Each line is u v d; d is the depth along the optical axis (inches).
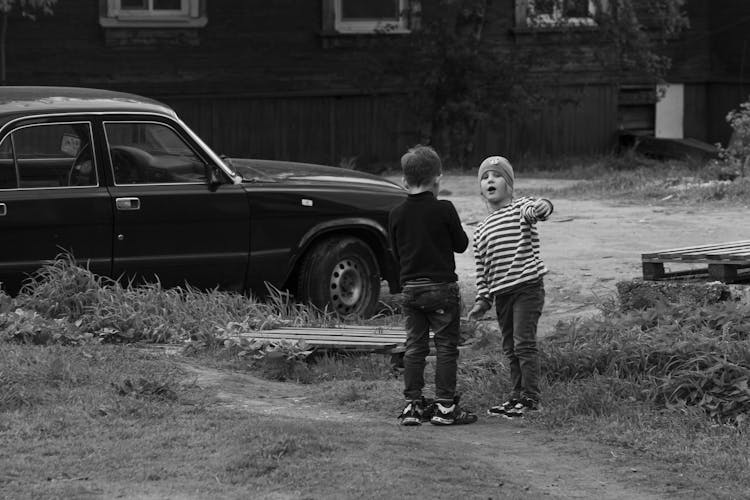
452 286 364.5
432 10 1360.7
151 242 517.3
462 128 1304.1
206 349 462.3
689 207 893.8
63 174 503.5
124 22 1264.8
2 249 490.0
